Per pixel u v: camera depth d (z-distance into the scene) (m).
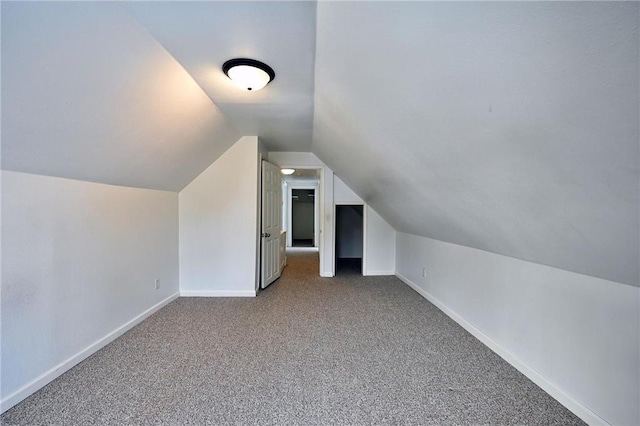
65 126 1.76
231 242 3.96
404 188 2.91
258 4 1.36
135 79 1.85
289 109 2.83
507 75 0.99
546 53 0.83
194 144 3.14
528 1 0.74
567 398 1.78
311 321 3.09
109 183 2.59
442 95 1.32
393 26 1.15
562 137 1.04
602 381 1.59
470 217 2.28
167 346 2.51
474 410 1.74
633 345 1.46
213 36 1.63
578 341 1.73
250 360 2.29
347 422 1.64
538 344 2.01
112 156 2.31
